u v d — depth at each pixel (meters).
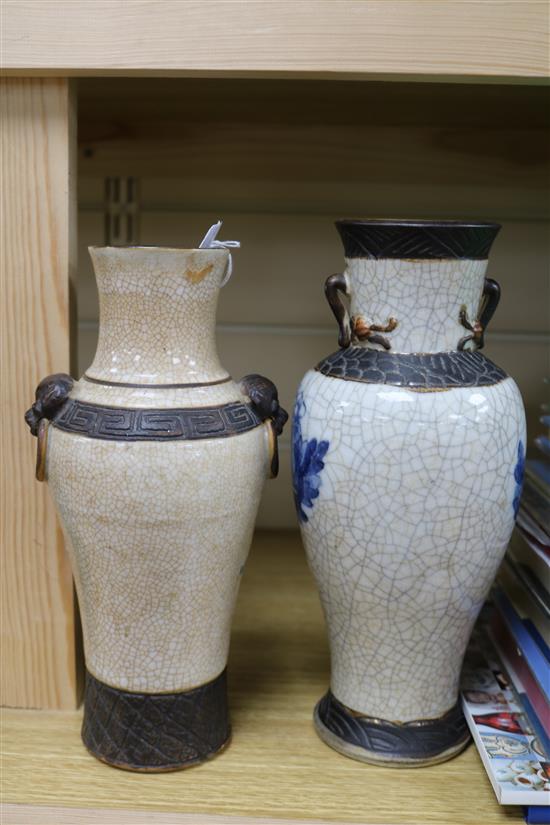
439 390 0.55
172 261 0.54
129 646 0.57
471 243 0.55
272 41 0.57
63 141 0.60
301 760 0.61
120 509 0.53
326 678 0.72
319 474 0.57
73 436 0.54
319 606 0.84
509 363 1.00
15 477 0.64
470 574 0.57
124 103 0.81
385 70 0.57
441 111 0.83
